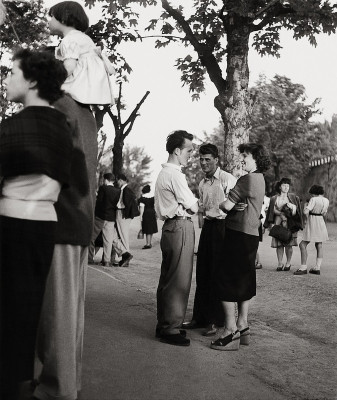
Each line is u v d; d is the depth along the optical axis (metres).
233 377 4.90
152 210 18.09
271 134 39.44
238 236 5.70
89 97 3.85
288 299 8.80
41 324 3.66
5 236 3.15
